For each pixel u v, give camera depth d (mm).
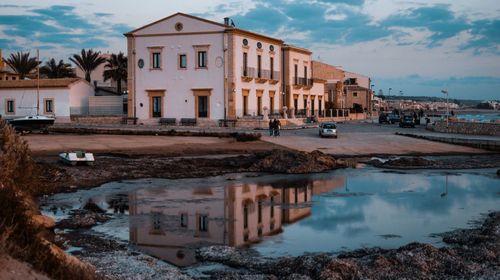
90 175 29578
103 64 109438
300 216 20594
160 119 67438
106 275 12422
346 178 31312
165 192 25703
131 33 68125
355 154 43344
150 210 21391
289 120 74062
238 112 66438
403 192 26297
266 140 49938
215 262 14500
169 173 31875
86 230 17938
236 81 65688
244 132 53156
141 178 29859
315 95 89812
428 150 46531
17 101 74125
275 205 22828
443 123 66438
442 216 20625
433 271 13227
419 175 32750
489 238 16125
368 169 35562
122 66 86688
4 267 8703
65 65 101688
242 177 31250
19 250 9344
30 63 95500
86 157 32438
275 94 76125
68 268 10062
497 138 54188
